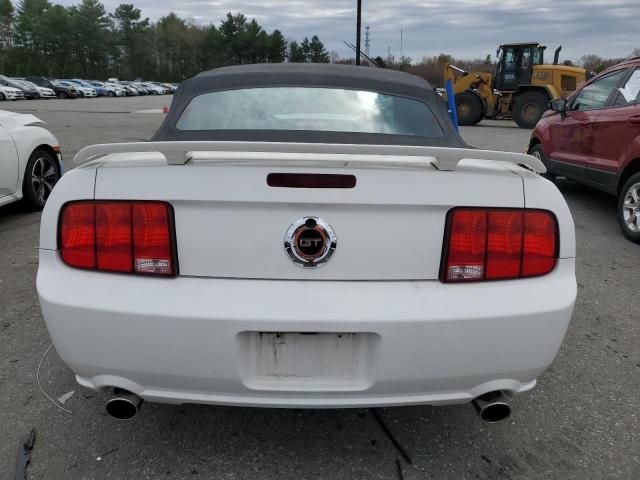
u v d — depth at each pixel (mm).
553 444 2264
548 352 1896
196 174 1767
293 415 2441
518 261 1861
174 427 2336
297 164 1803
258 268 1784
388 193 1765
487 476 2080
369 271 1803
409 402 1872
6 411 2404
